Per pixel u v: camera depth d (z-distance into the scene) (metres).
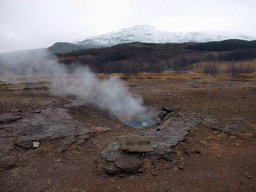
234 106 8.90
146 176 3.49
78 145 4.75
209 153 4.48
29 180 3.25
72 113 7.65
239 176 3.57
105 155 4.05
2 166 3.58
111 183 3.28
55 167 3.73
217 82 20.41
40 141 4.76
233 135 5.55
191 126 6.20
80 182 3.28
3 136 4.89
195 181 3.40
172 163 3.94
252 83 18.66
